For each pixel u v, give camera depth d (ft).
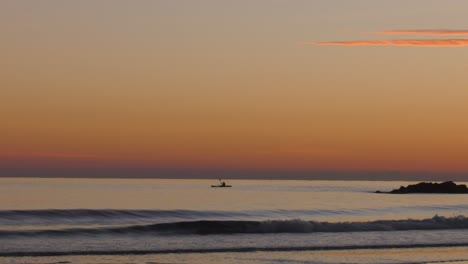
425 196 555.28
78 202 341.82
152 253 139.95
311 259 136.05
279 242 161.48
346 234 181.88
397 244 161.99
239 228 182.60
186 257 135.74
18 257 130.52
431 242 168.14
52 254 134.92
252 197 471.21
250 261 132.05
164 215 221.46
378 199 463.83
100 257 133.28
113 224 196.44
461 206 334.85
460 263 136.15
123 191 564.71
